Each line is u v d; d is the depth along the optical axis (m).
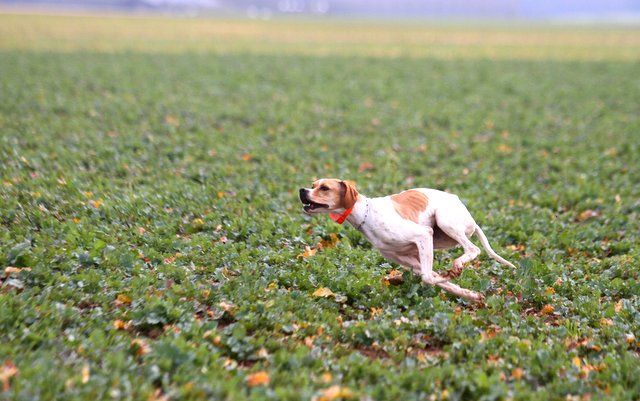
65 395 4.91
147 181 11.98
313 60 38.62
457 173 13.98
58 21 74.75
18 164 12.09
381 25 94.38
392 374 5.64
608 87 29.16
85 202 10.10
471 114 21.86
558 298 7.65
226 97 23.77
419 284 7.53
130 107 20.33
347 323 6.71
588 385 5.77
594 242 9.88
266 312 6.66
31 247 7.98
